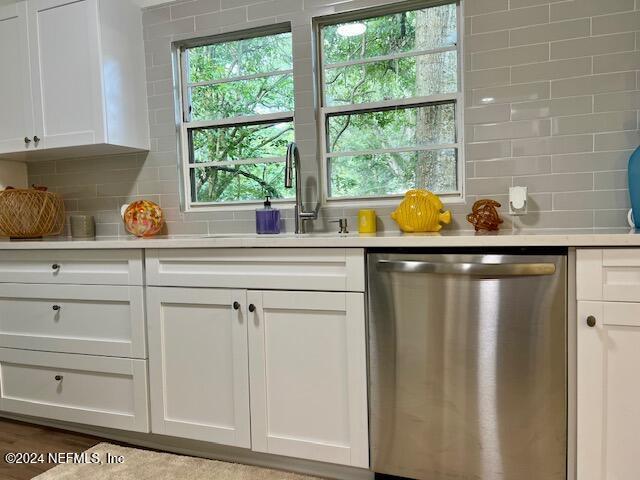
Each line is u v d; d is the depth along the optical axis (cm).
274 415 169
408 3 207
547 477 141
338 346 160
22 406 211
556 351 138
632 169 169
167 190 248
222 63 245
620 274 132
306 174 222
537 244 136
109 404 195
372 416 157
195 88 251
